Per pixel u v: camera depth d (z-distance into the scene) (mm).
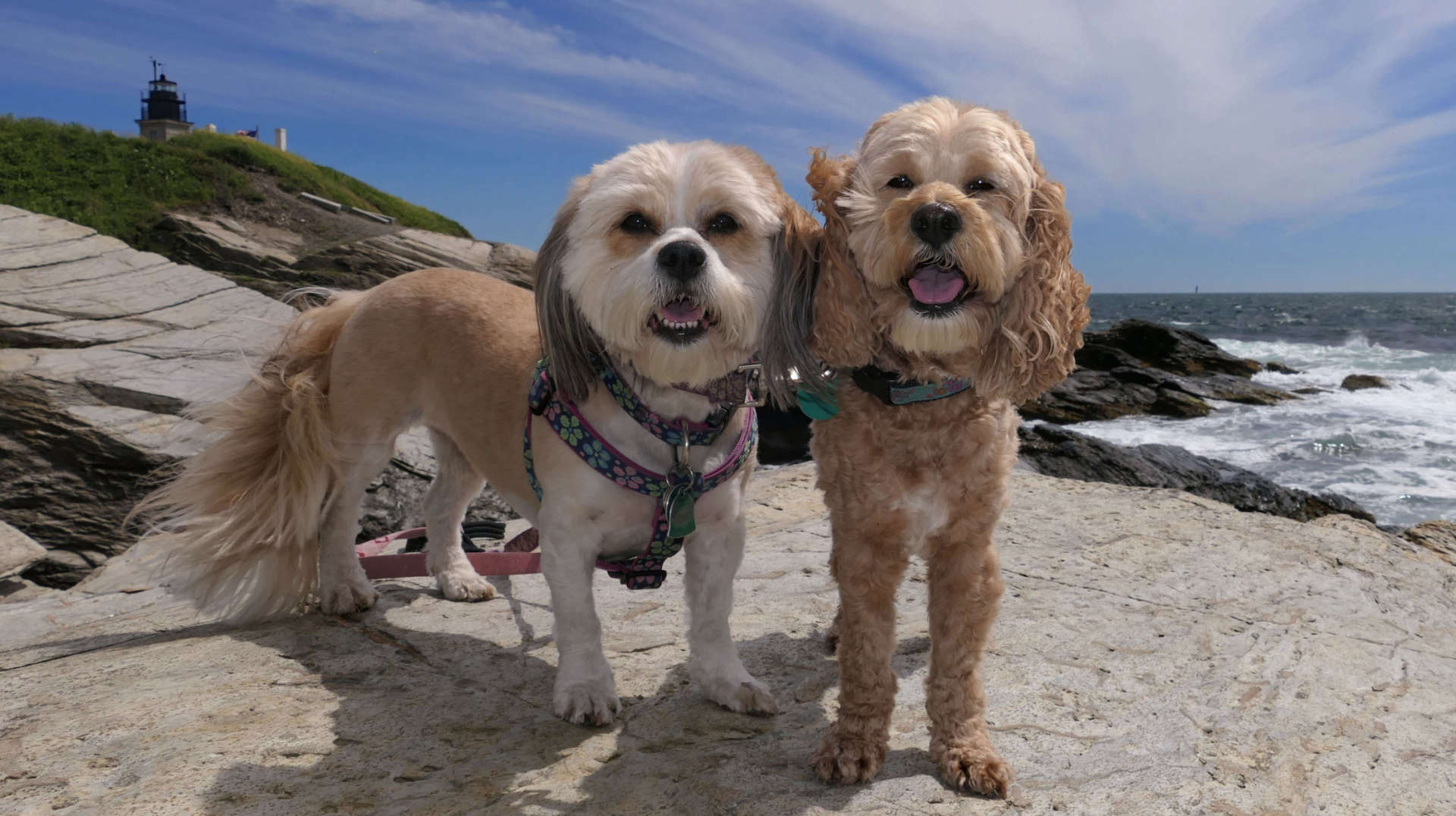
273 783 578
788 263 662
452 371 812
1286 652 815
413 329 851
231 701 689
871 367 631
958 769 594
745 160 673
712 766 616
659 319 603
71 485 2109
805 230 667
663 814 555
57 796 560
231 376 954
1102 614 896
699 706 708
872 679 615
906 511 617
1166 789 597
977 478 618
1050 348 637
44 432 2127
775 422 3271
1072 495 1379
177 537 908
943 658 627
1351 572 1054
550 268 677
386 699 702
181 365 2508
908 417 616
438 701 702
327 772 593
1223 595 963
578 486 667
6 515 2055
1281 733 677
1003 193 622
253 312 3072
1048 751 644
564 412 663
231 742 626
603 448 655
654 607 922
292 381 894
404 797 566
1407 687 763
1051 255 636
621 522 688
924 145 619
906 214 578
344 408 875
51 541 2068
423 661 788
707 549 712
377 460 890
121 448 2131
